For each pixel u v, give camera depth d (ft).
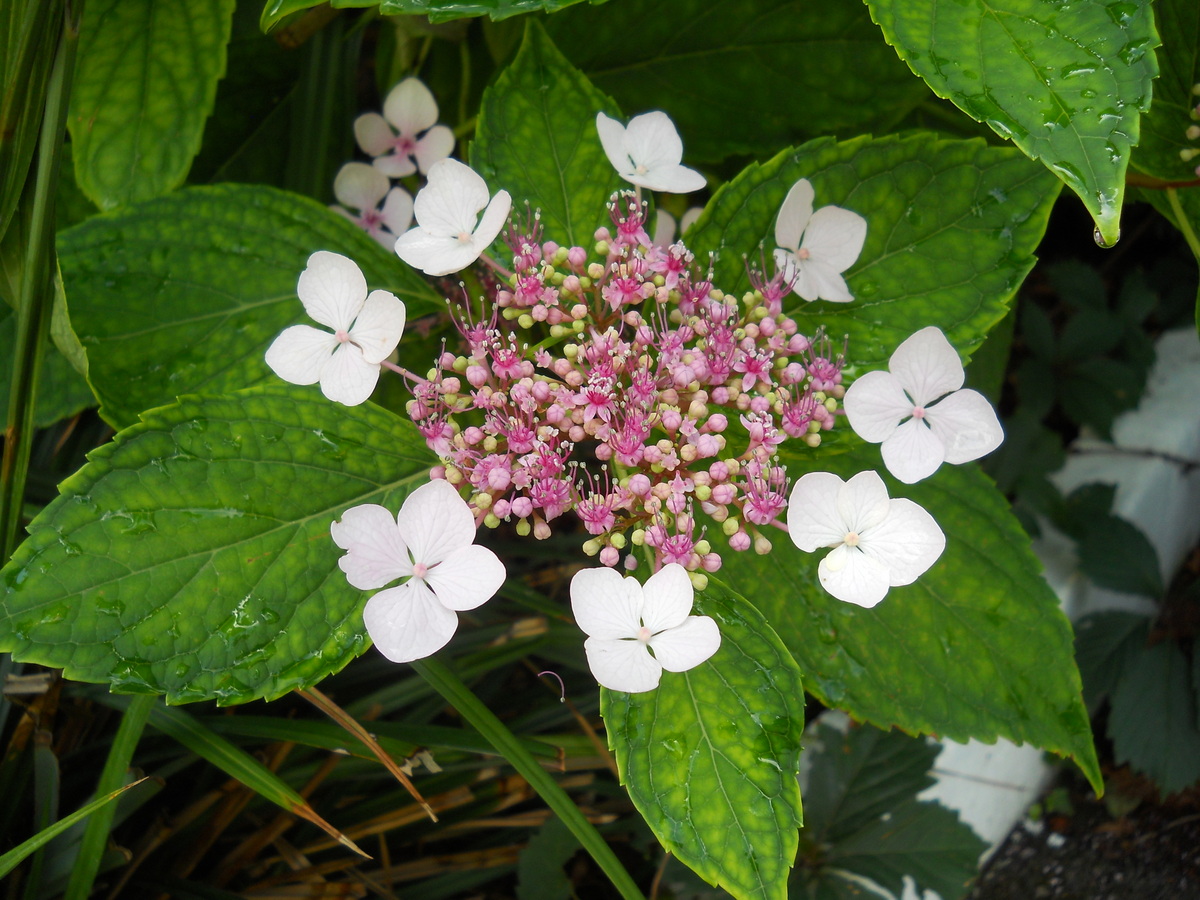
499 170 1.03
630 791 0.82
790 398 0.95
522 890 1.26
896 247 1.00
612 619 0.82
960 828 1.41
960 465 1.10
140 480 0.86
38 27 0.83
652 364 0.96
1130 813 1.78
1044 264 2.03
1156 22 1.06
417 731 1.11
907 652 1.05
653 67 1.26
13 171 0.89
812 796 1.44
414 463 0.93
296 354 0.89
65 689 1.08
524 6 0.83
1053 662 1.05
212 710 1.16
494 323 0.92
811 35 1.21
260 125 1.35
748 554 1.05
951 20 0.79
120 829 1.17
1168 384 1.93
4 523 0.93
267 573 0.87
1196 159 1.08
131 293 1.03
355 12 1.31
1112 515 1.67
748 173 0.98
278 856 1.21
